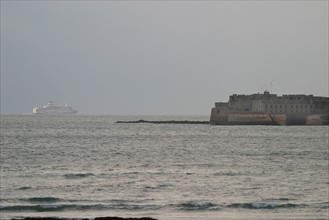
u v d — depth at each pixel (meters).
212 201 69.88
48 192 75.94
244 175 94.88
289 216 62.03
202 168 105.88
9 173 95.00
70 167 105.75
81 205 66.75
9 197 71.62
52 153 139.00
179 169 103.75
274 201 70.12
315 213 63.56
